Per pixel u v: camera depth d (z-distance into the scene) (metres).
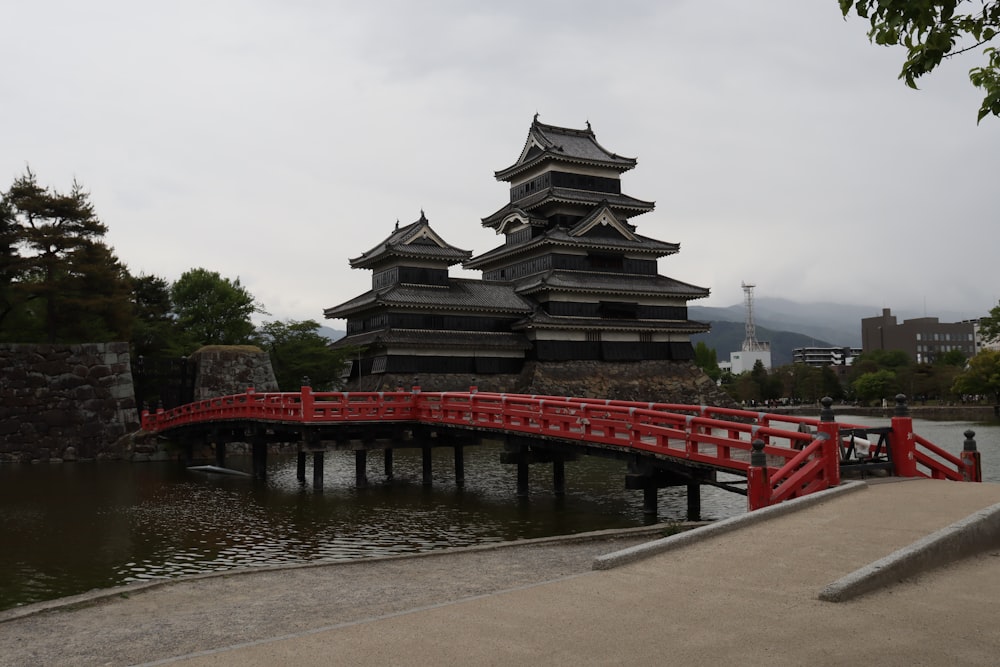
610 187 81.12
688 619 8.56
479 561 14.25
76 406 47.22
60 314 50.34
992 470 39.88
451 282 72.25
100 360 48.22
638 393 74.75
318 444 32.97
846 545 11.30
